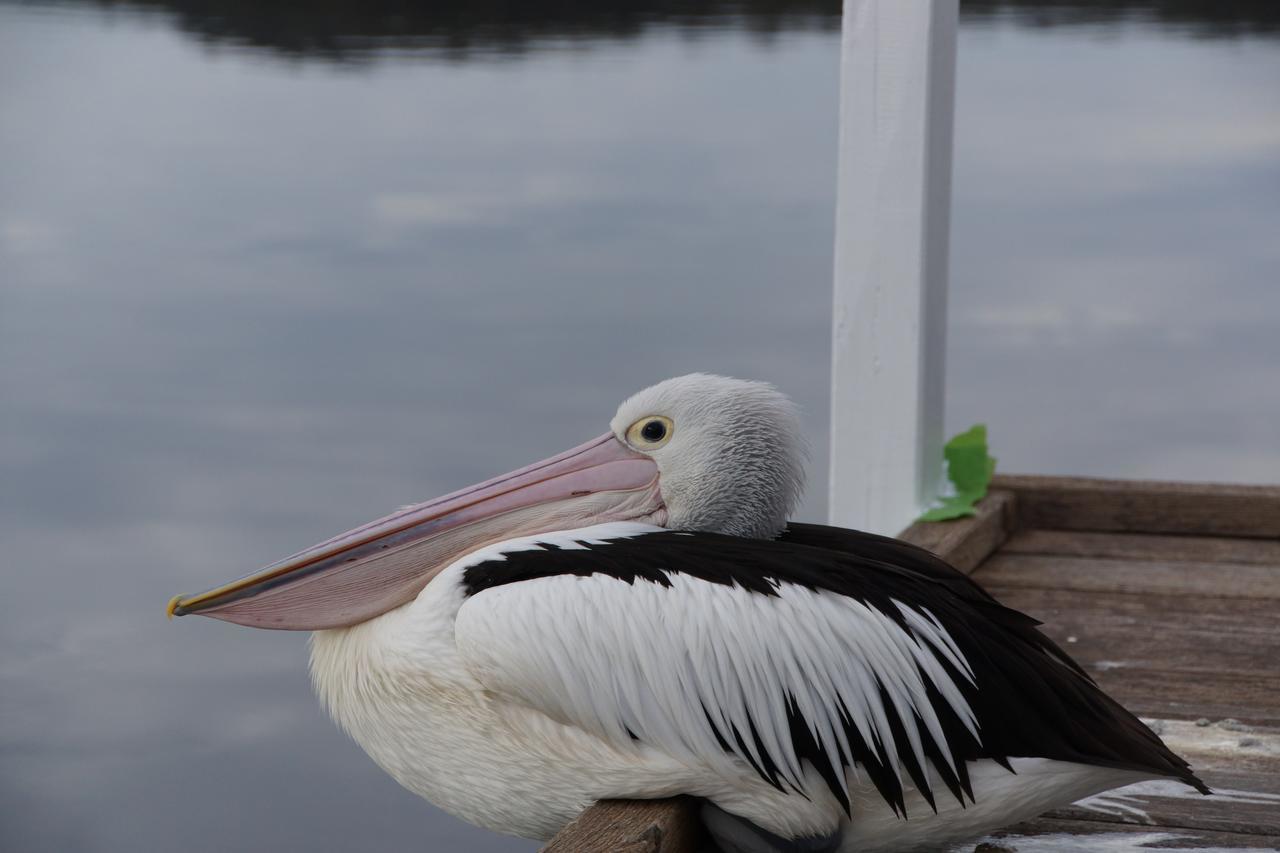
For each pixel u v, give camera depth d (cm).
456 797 560
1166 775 525
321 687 590
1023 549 1059
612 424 612
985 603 561
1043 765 525
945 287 1026
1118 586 966
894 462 1003
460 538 593
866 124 973
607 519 595
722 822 539
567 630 508
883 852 558
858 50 966
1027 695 525
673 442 593
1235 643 856
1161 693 781
